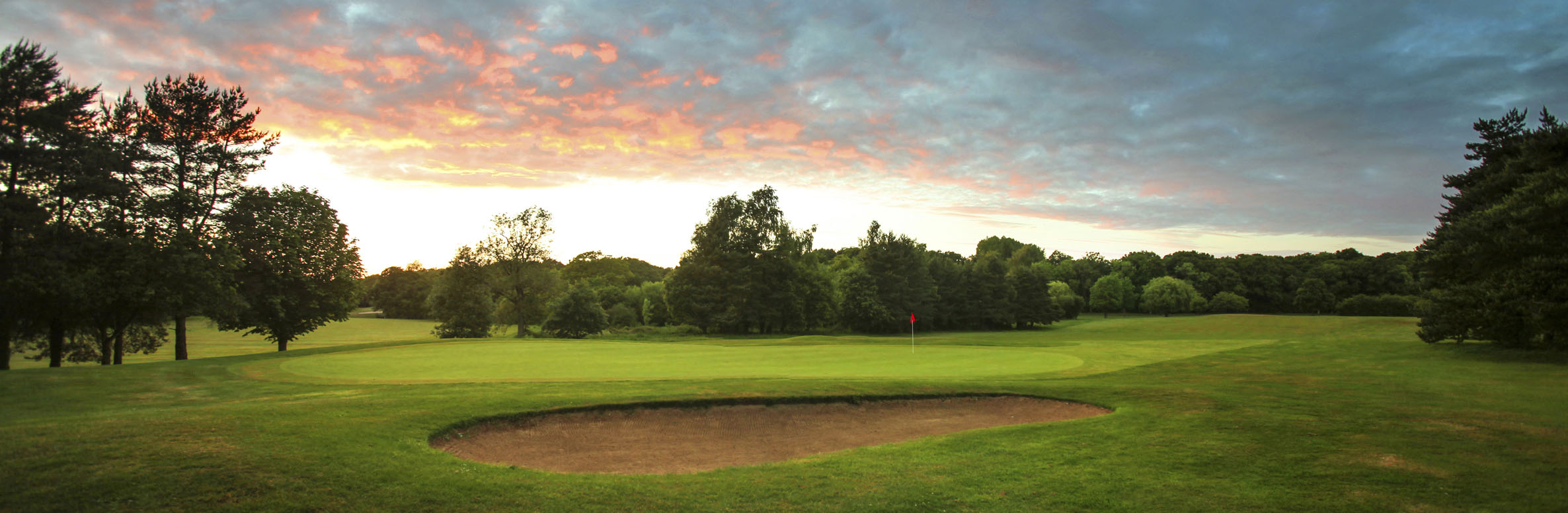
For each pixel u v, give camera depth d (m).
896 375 20.20
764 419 14.27
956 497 8.20
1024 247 135.25
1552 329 24.14
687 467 10.80
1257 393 15.80
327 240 41.81
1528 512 7.68
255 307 37.62
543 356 26.83
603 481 8.62
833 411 15.02
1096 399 15.39
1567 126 26.94
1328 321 73.56
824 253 138.25
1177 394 15.66
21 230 25.95
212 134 36.34
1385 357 25.83
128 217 31.33
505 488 8.23
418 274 130.75
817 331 81.88
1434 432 11.39
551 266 67.94
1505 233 25.56
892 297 79.62
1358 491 8.43
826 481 8.75
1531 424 11.97
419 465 9.00
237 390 17.70
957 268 93.69
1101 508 7.89
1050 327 95.06
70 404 16.09
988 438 11.33
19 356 53.09
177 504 7.50
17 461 8.49
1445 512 7.70
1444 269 28.41
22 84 26.36
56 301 26.81
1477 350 26.84
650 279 178.00
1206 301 117.06
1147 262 129.50
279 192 39.47
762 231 69.19
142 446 9.20
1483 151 34.56
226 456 8.84
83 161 28.02
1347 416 12.85
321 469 8.59
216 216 35.56
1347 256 122.56
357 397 14.14
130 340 38.03
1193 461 9.79
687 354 27.81
